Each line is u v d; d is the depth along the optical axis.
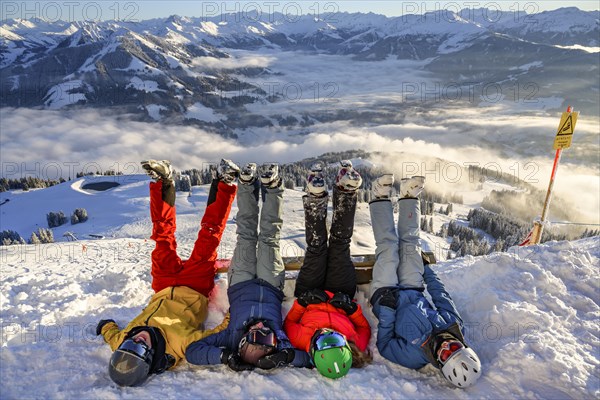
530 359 3.25
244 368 3.36
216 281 5.01
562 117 6.38
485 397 3.09
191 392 3.16
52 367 3.43
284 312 4.49
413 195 4.53
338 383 3.24
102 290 5.44
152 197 4.50
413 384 3.22
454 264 5.76
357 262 4.82
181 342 3.59
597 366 3.26
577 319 3.92
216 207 4.63
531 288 4.41
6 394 3.11
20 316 4.59
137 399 3.06
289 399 3.06
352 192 4.12
